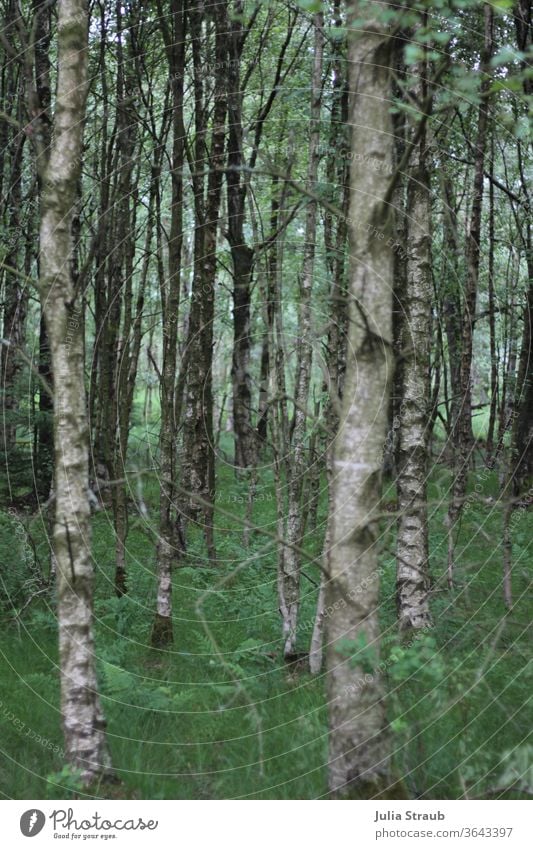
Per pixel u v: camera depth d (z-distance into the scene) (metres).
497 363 12.70
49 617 8.72
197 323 11.78
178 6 9.43
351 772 4.76
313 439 8.57
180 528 12.42
